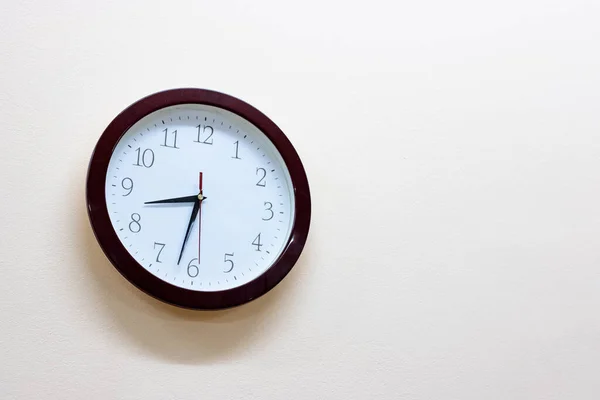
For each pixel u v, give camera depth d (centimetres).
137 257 112
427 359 125
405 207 130
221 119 121
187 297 113
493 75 141
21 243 110
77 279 111
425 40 139
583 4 149
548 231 138
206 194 117
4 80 114
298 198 121
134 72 120
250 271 117
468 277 131
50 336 109
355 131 130
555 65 146
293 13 132
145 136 116
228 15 128
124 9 122
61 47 117
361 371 122
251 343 117
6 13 116
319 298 122
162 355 113
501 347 130
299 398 118
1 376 106
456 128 137
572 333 135
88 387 109
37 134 114
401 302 126
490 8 144
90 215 110
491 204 135
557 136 143
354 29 135
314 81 130
